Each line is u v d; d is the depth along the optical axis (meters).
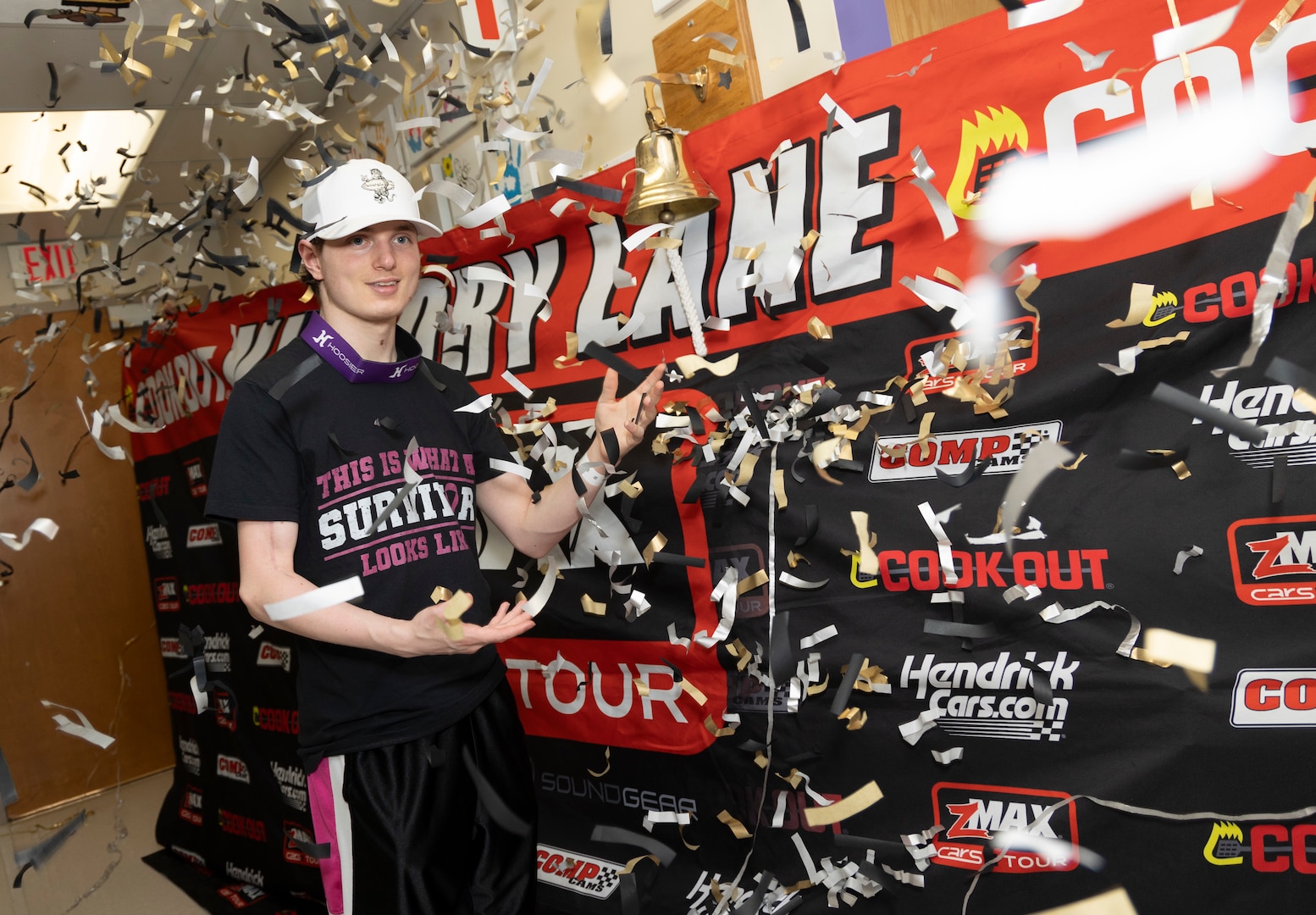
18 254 4.68
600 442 1.48
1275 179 1.09
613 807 1.92
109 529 4.23
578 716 1.97
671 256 1.62
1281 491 1.10
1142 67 1.18
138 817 3.66
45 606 4.07
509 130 1.92
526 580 2.05
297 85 3.51
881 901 1.44
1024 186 1.30
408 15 3.03
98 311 3.32
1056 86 1.26
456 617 1.12
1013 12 1.29
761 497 1.62
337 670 1.34
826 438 1.53
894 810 1.44
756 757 1.61
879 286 1.47
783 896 1.58
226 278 4.99
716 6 1.92
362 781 1.31
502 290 2.12
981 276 1.35
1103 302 1.24
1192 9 1.14
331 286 1.37
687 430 1.71
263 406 1.31
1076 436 1.27
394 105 3.20
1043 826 1.29
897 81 1.42
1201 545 1.16
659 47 2.07
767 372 1.62
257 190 1.76
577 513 1.50
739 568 1.66
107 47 2.03
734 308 1.67
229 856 2.91
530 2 2.36
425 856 1.29
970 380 1.33
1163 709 1.19
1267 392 1.11
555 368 1.99
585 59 2.24
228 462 1.29
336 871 1.37
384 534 1.35
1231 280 1.13
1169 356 1.18
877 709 1.46
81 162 4.13
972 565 1.36
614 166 1.86
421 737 1.34
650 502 1.79
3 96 3.38
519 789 1.46
